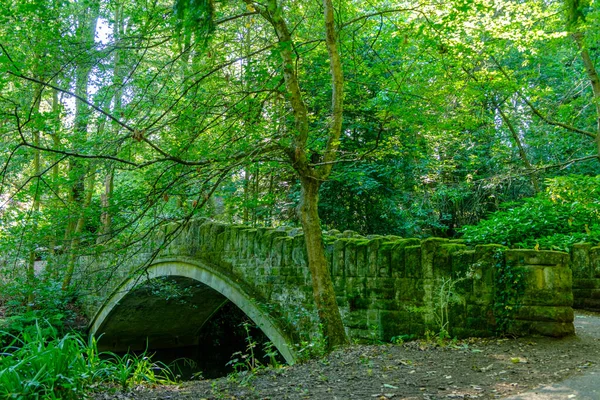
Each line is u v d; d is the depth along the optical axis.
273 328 11.27
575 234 12.02
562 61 19.88
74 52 7.75
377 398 4.64
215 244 14.16
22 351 5.32
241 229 13.21
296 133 7.94
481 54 12.59
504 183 20.34
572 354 5.99
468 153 20.56
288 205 16.95
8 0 7.73
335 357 6.89
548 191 13.24
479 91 12.38
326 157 8.37
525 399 4.28
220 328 22.33
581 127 18.31
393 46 12.07
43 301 16.44
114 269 8.89
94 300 19.73
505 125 18.27
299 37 11.10
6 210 9.17
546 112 17.25
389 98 10.49
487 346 6.69
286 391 5.19
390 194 18.56
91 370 5.68
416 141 12.48
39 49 7.76
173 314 20.11
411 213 20.80
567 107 14.77
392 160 17.86
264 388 5.46
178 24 5.10
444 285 7.79
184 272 15.11
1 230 9.43
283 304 11.50
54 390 4.88
